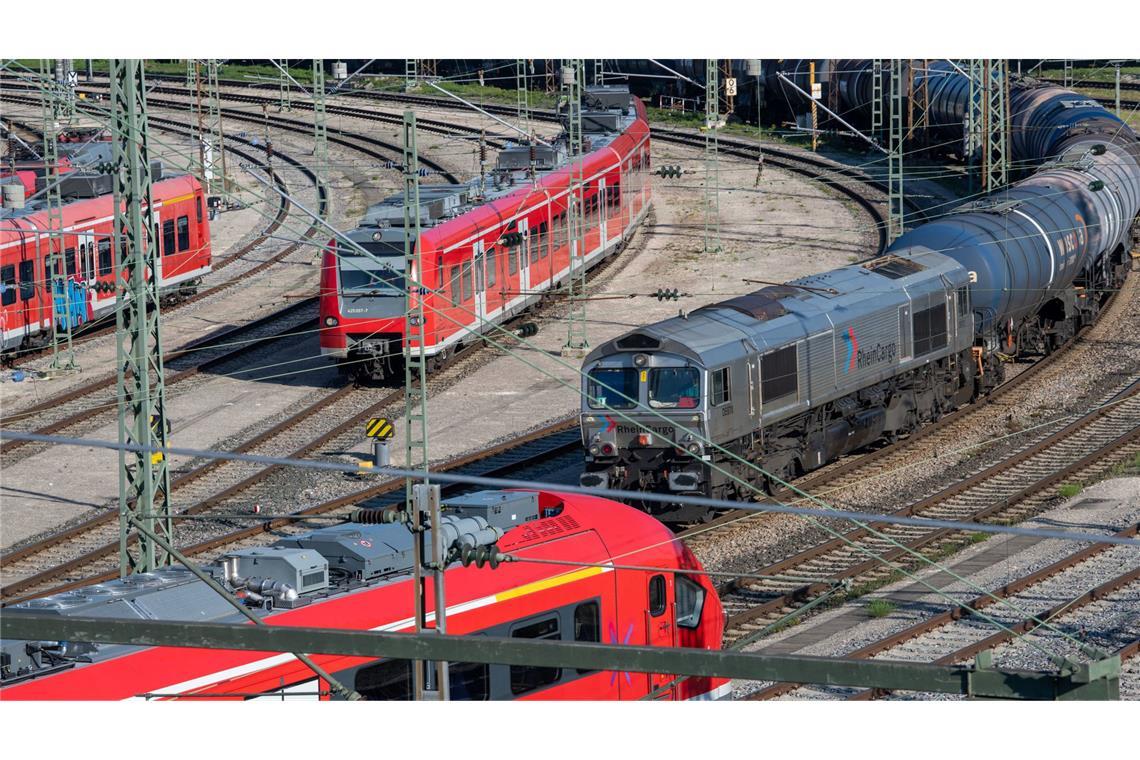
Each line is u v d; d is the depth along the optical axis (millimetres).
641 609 39375
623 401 58156
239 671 31375
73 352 86438
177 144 155000
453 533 36344
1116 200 90562
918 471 65438
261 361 87438
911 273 70625
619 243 108562
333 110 176875
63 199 94562
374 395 79938
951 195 124000
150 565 52469
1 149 152000
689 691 40531
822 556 54688
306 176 142375
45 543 58594
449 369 84500
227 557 34656
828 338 63531
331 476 66938
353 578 35500
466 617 35000
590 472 59188
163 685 30312
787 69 153625
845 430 65500
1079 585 50250
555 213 95188
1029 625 46531
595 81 132875
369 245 79062
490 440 71812
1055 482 62562
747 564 54031
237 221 127438
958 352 73188
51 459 70438
